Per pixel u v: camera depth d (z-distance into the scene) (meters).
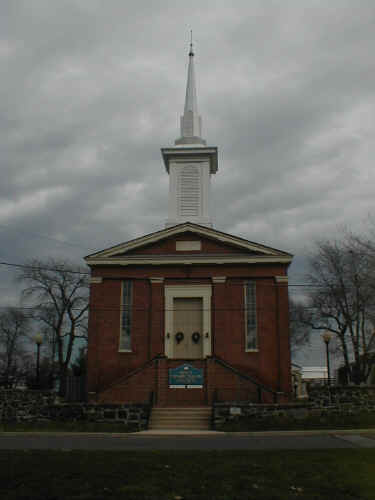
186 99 40.50
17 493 9.84
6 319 67.25
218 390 27.36
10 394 25.86
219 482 10.83
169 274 32.03
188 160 38.19
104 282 32.12
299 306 51.47
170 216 37.38
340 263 45.50
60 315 54.16
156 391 27.56
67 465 12.05
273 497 9.86
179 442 18.62
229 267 32.00
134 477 11.05
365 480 11.16
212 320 31.30
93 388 30.45
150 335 31.12
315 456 13.76
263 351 30.70
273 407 24.72
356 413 25.92
